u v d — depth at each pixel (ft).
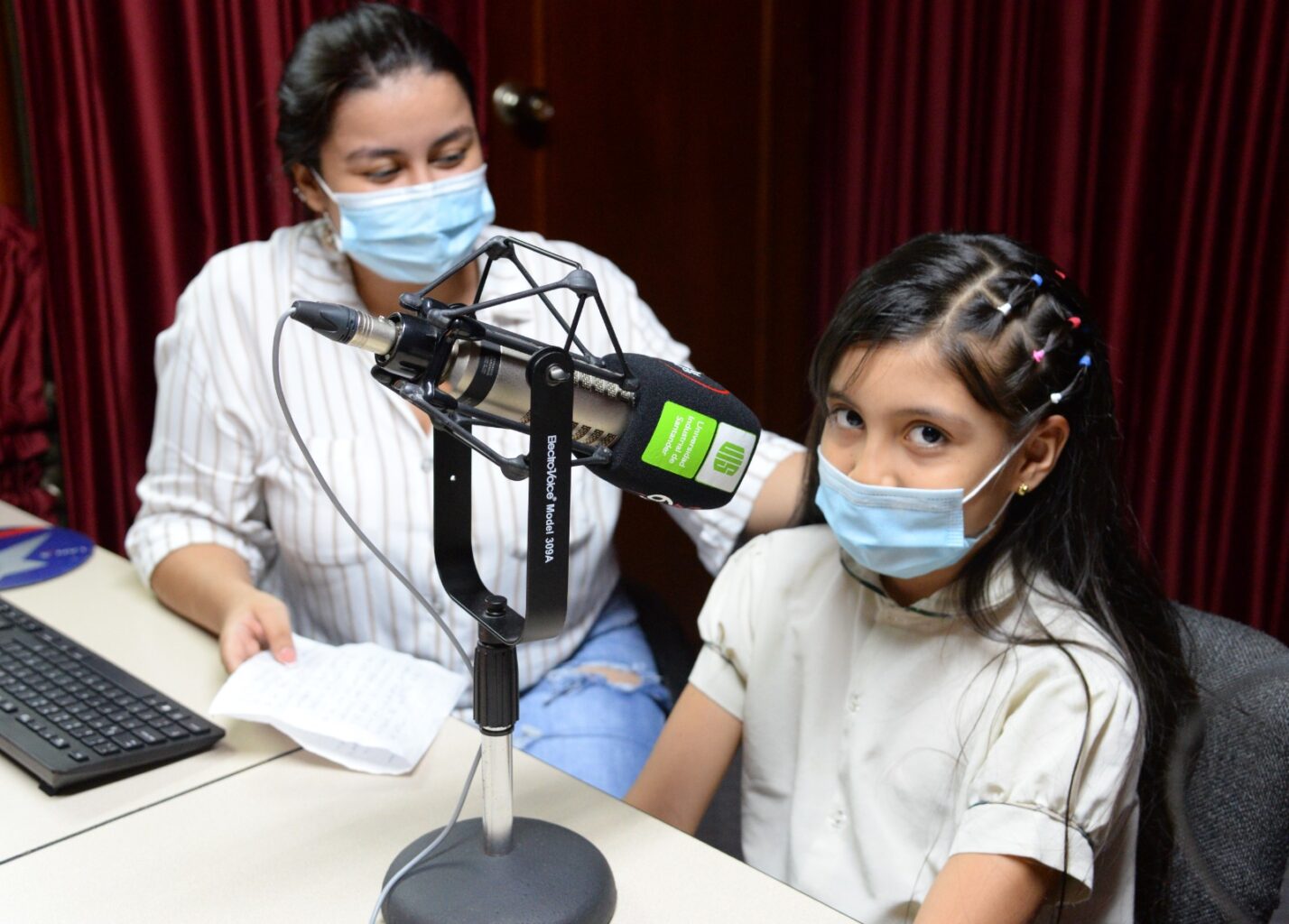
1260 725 3.25
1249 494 6.88
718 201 8.30
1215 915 3.24
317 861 2.64
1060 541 3.44
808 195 8.66
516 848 2.54
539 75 7.28
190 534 4.39
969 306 3.17
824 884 3.49
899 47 7.43
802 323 8.93
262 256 4.82
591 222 7.75
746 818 3.88
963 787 3.29
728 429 2.51
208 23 5.88
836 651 3.73
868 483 3.23
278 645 3.57
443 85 4.30
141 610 4.11
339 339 2.22
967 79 7.20
